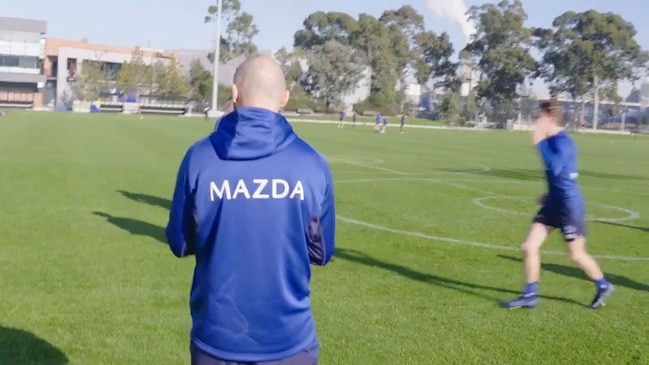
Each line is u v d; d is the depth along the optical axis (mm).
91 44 109188
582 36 107000
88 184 18578
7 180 18766
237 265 3326
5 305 7621
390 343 6926
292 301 3395
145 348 6488
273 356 3350
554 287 9445
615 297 9070
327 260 3615
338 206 16594
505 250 11906
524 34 109188
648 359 6742
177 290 8445
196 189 3363
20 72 100688
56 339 6637
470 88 117688
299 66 103875
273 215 3334
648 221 16578
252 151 3340
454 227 14172
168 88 98750
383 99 109125
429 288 9156
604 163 38719
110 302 7883
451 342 7031
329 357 6480
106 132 43500
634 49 104625
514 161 34812
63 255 10133
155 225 12812
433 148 43344
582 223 8352
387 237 12758
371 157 33406
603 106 115562
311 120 85250
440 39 124125
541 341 7172
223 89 98438
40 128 44750
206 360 3383
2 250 10352
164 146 33312
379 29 116750
